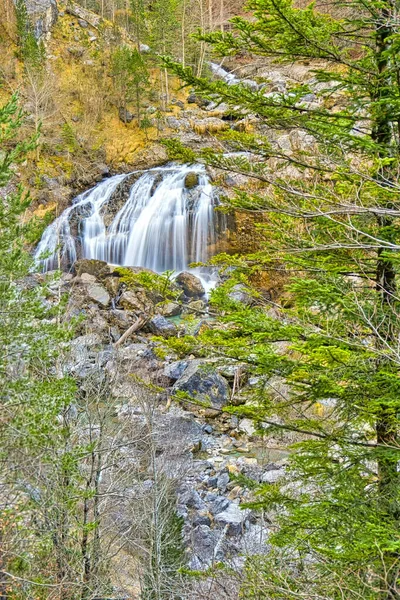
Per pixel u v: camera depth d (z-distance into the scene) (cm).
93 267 2806
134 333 2367
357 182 539
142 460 1191
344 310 522
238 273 601
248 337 532
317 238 572
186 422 1691
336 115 529
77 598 820
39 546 818
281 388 795
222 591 751
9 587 755
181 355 602
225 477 1406
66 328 936
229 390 1841
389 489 508
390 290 540
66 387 820
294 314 541
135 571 1071
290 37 503
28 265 816
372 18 498
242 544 978
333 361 455
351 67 532
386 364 507
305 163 553
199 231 3141
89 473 1008
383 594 467
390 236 527
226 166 544
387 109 512
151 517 1000
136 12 4894
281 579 532
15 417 752
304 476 557
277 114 538
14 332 756
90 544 883
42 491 865
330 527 509
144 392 1260
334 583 513
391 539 446
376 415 495
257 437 1661
